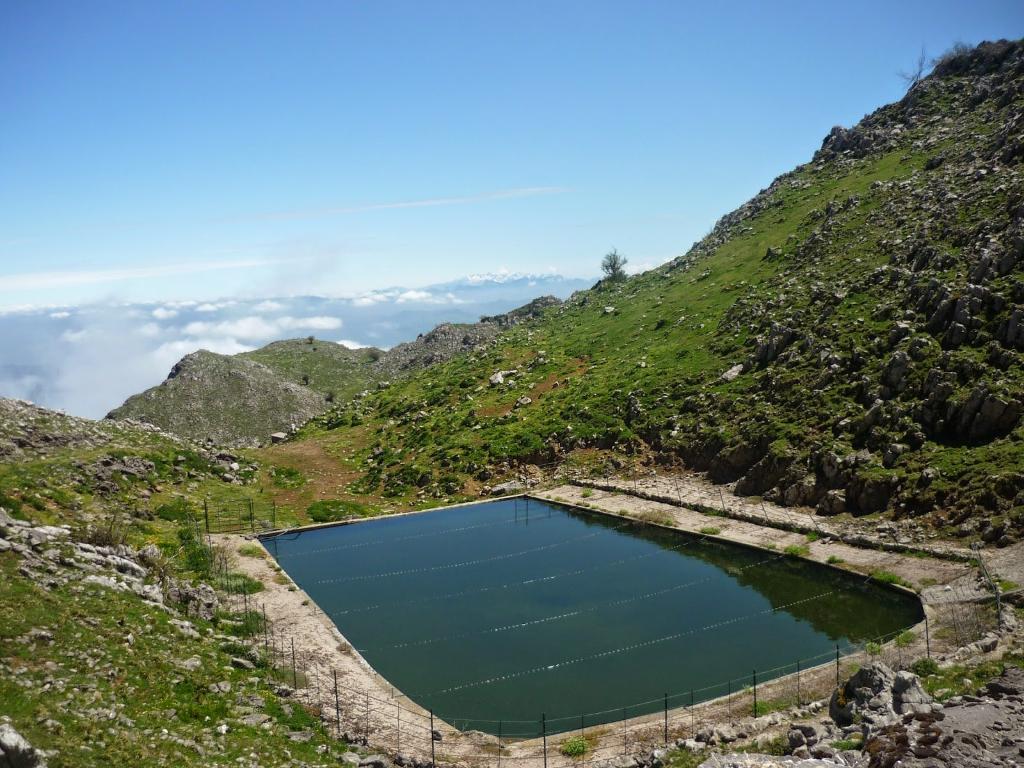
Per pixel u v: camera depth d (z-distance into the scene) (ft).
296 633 127.85
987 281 192.13
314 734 88.28
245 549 173.37
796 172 467.11
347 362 634.43
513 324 579.48
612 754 90.89
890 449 171.12
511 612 142.51
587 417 259.80
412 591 155.12
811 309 249.14
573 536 192.24
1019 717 68.59
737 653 121.39
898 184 317.63
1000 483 145.18
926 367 183.11
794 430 197.26
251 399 488.44
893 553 149.38
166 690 84.33
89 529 127.85
